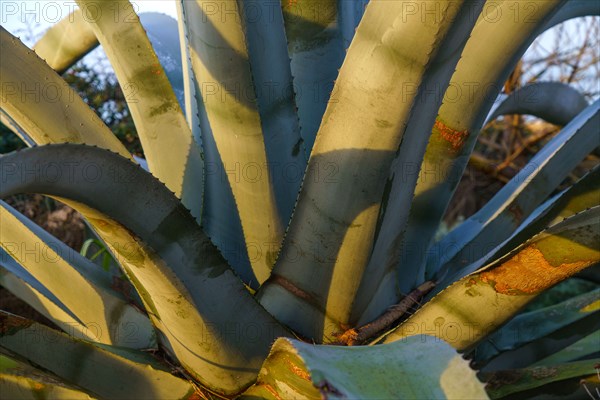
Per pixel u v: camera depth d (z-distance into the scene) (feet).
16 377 4.91
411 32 4.00
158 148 5.70
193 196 5.65
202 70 5.01
